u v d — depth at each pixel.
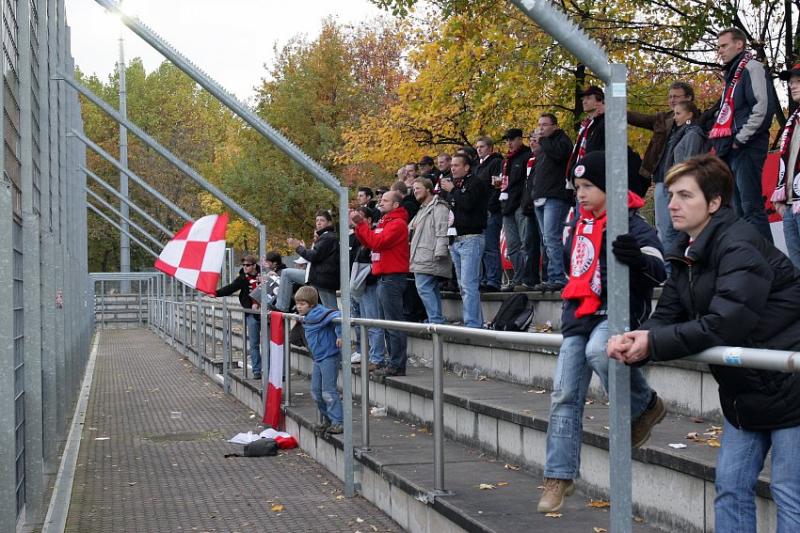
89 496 9.82
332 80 42.31
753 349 3.42
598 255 5.27
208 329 23.58
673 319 4.18
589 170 5.23
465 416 9.11
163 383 22.52
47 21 13.45
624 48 18.55
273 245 43.62
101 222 69.19
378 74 43.81
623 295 3.89
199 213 65.50
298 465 11.25
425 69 24.59
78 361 21.75
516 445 8.00
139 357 31.98
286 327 13.26
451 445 9.31
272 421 13.58
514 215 13.57
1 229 7.02
